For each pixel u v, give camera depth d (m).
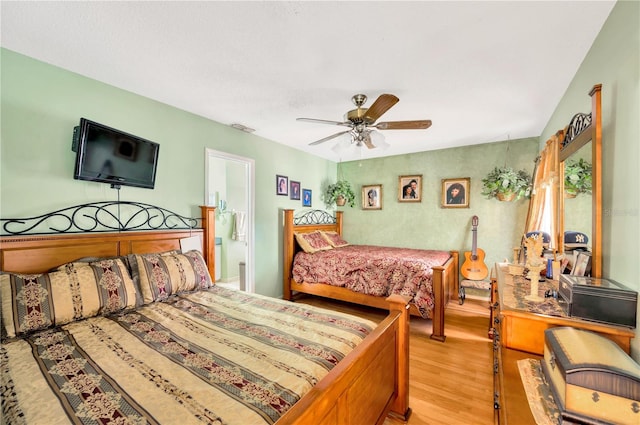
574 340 1.14
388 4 1.39
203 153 3.02
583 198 1.78
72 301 1.64
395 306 1.76
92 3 1.39
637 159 1.21
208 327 1.58
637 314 1.18
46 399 0.97
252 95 2.48
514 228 3.92
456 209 4.31
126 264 2.08
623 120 1.33
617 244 1.38
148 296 1.98
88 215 2.14
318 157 4.97
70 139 2.06
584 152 1.76
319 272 3.71
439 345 2.73
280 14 1.47
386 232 4.95
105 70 2.06
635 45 1.23
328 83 2.25
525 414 1.04
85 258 2.04
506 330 1.46
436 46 1.74
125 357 1.25
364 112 2.32
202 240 2.92
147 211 2.51
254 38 1.68
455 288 4.07
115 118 2.31
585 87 1.86
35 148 1.90
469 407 1.86
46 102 1.94
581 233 1.80
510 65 1.96
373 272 3.32
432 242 4.50
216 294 2.21
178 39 1.69
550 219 2.50
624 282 1.30
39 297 1.55
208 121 3.08
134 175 2.32
